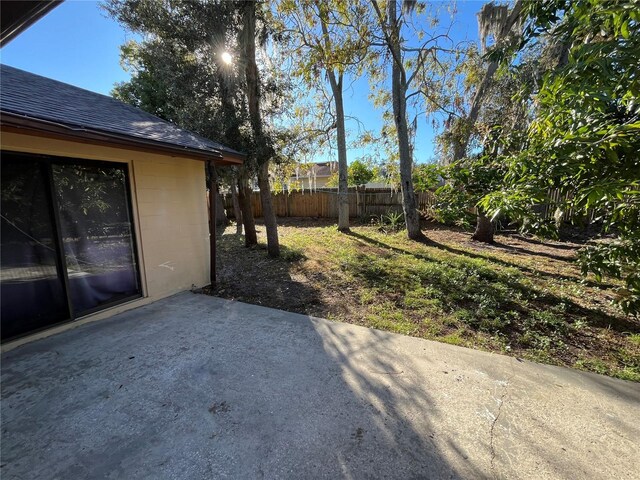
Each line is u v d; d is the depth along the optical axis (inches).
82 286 133.2
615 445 65.9
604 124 81.0
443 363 99.3
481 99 286.2
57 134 99.5
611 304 139.3
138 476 59.9
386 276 197.2
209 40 217.6
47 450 66.5
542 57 177.6
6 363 101.0
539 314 133.3
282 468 61.1
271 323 133.2
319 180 835.4
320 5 231.8
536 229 108.2
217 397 83.6
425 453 64.2
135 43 260.2
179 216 178.5
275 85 248.5
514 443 66.6
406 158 316.2
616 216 89.9
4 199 107.8
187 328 128.3
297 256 261.6
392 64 300.5
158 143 133.3
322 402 80.7
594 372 94.3
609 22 70.0
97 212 138.6
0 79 136.3
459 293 163.3
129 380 91.7
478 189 140.0
